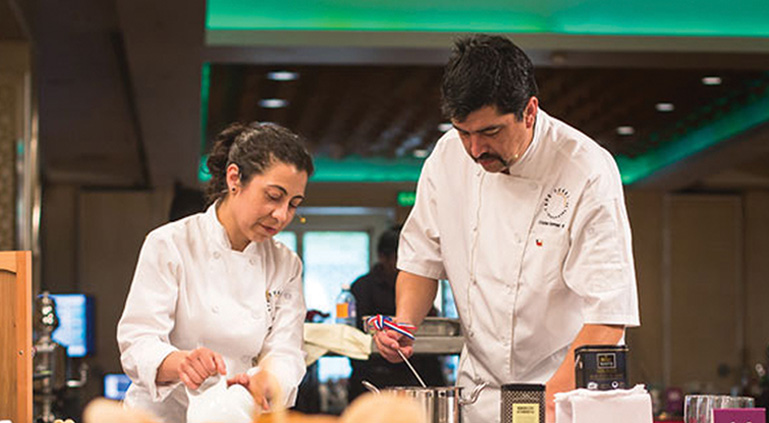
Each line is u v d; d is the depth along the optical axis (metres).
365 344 2.65
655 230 11.60
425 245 2.39
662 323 11.51
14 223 5.39
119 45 6.47
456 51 1.95
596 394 1.71
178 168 9.59
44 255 11.25
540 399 1.74
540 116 2.20
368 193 11.36
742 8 5.86
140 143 9.51
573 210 2.16
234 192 1.93
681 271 11.62
